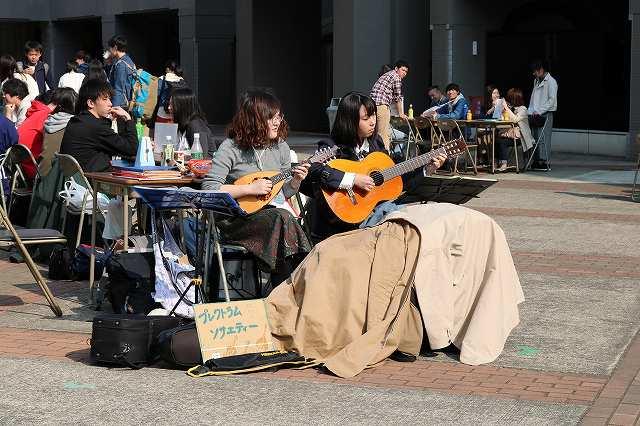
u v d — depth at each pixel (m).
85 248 9.70
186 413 6.08
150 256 8.04
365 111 8.31
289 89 29.95
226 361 6.82
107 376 6.79
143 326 6.95
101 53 37.12
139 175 8.46
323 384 6.64
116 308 7.97
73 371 6.90
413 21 24.27
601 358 7.25
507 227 12.64
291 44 29.91
